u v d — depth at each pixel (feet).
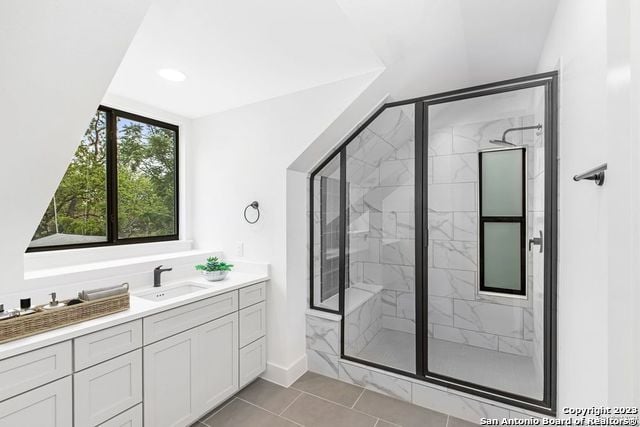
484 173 7.18
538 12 5.16
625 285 2.04
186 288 7.40
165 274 7.39
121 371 4.79
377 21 4.78
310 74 6.47
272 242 7.74
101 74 3.91
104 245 7.37
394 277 8.56
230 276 7.73
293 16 4.54
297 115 7.33
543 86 5.74
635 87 1.94
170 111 8.61
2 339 3.78
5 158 3.89
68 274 5.70
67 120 4.07
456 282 7.57
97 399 4.51
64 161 4.42
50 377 4.04
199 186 9.14
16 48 3.18
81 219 7.02
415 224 7.42
